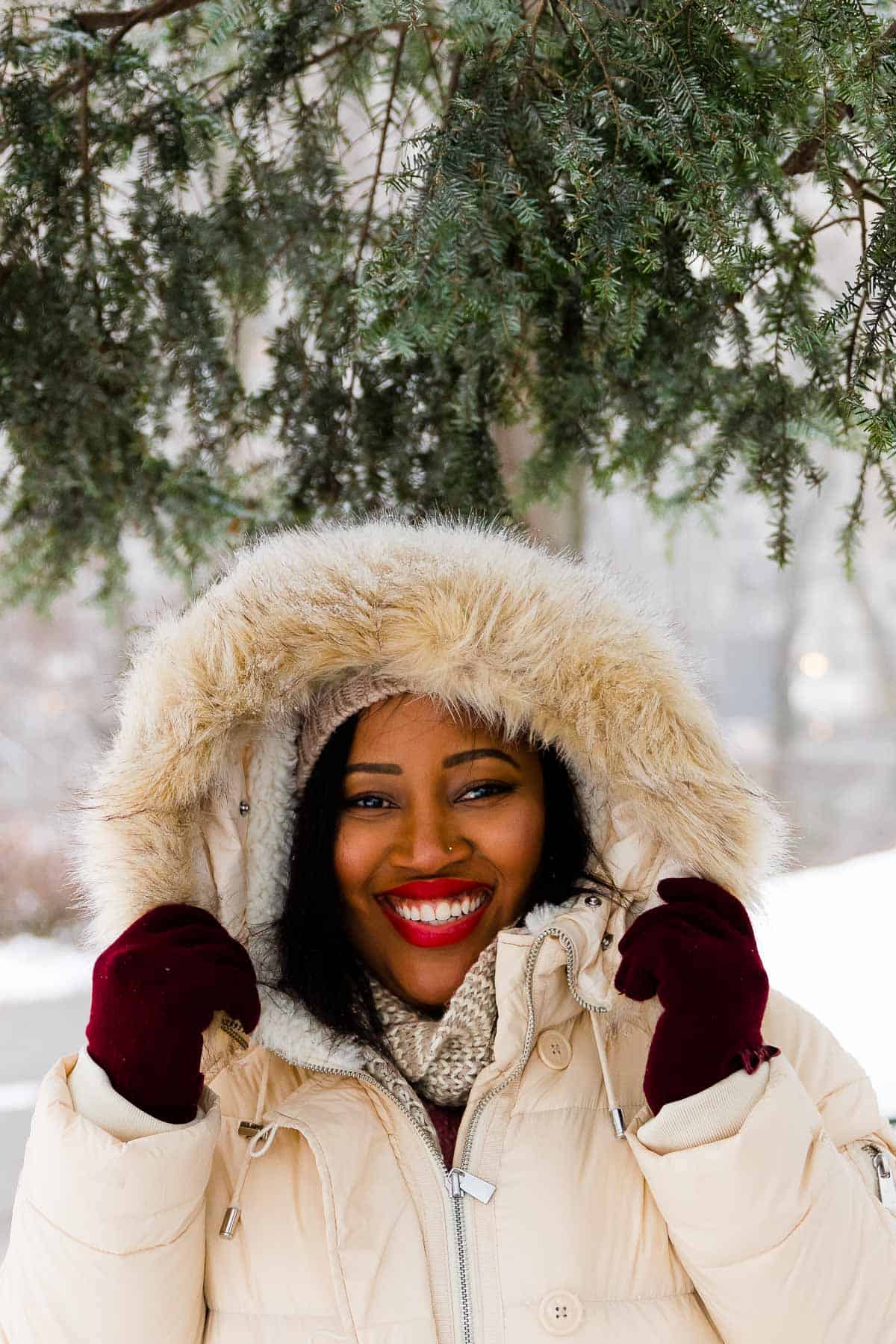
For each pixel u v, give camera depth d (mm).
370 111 1544
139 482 1665
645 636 1252
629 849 1328
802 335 1247
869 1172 1215
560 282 1442
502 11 1185
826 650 12914
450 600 1213
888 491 1484
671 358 1504
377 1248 1109
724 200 1189
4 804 6691
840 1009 3512
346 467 1623
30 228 1486
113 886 1229
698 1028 1103
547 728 1276
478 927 1302
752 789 1256
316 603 1231
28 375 1525
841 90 1099
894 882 5078
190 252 1521
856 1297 1072
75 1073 1086
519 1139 1174
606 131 1227
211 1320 1119
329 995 1258
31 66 1409
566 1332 1072
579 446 1677
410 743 1268
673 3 1192
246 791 1323
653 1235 1146
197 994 1086
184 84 1573
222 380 1579
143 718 1219
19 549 1790
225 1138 1216
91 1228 1021
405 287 1247
